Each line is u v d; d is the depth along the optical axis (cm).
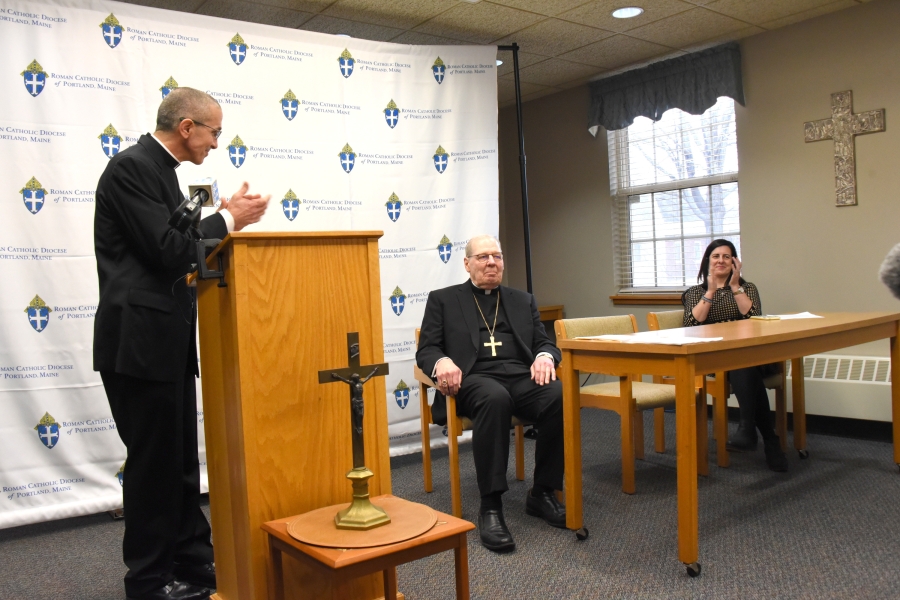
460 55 388
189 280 177
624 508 273
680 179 476
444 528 141
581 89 521
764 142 425
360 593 164
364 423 165
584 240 529
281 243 153
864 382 374
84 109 292
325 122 349
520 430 318
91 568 239
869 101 382
